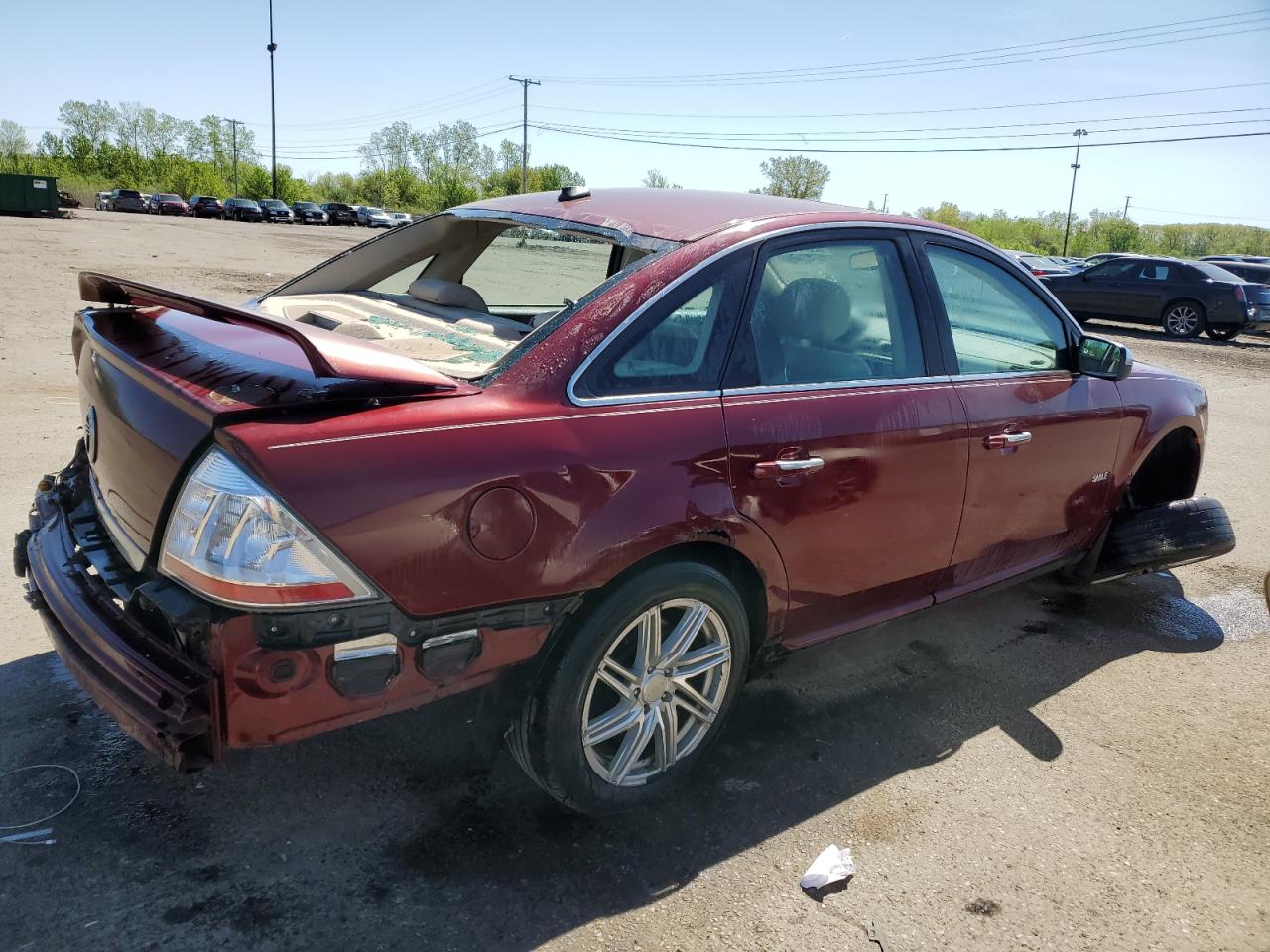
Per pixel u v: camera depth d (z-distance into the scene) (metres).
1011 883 2.47
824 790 2.82
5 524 4.24
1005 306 3.46
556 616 2.23
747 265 2.69
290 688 1.92
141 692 1.95
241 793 2.60
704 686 2.70
